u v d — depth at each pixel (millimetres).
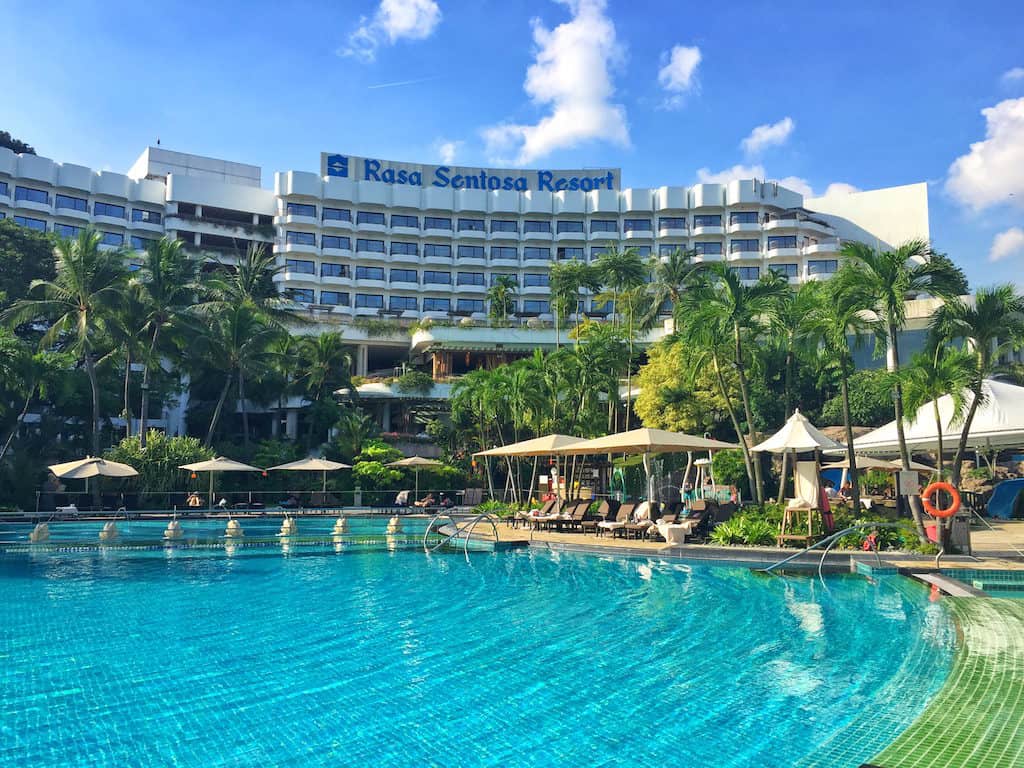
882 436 21844
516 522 24000
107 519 29688
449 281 82750
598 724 5586
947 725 5066
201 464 32031
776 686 6414
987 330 15680
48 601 11016
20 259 49094
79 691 6465
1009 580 12031
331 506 38531
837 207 87625
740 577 13039
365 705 6090
